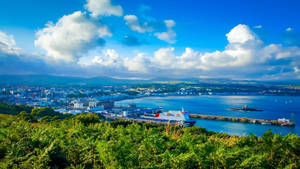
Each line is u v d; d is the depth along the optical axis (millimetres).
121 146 5984
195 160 5180
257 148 6395
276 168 5363
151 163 5246
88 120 19438
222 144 6941
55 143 6410
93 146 6391
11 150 5949
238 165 4984
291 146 5906
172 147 6980
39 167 5203
